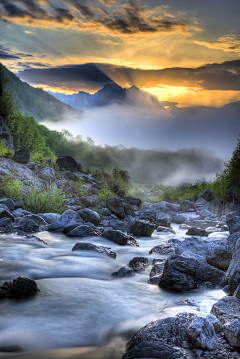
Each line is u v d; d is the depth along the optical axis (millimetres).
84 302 4270
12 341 3213
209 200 20031
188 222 15172
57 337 3334
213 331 2785
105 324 3672
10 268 5684
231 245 6328
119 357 2957
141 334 3043
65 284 5023
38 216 10453
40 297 4387
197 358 2561
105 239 8992
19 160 15383
